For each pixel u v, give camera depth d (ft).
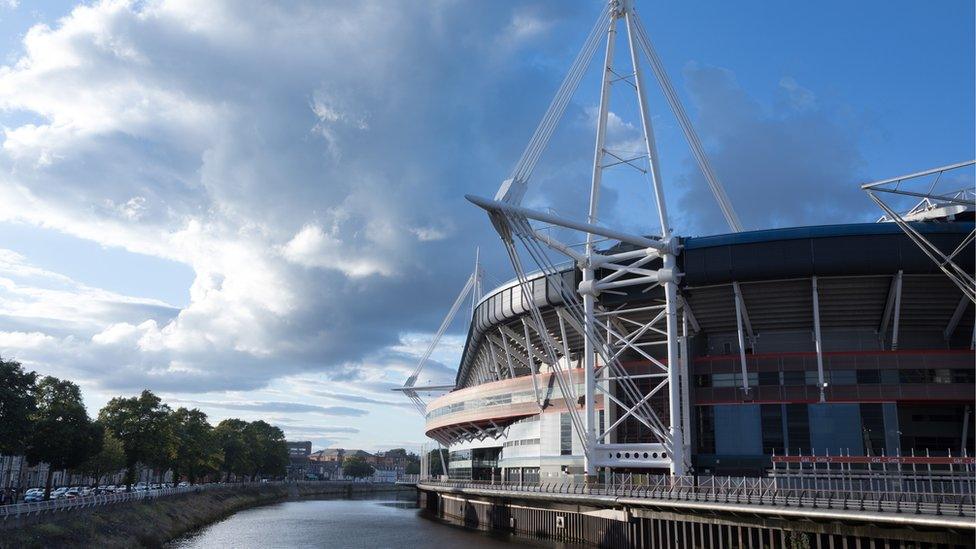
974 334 226.99
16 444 191.11
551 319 284.00
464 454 396.78
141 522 231.91
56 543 157.99
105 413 328.29
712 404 237.86
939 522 122.93
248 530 294.46
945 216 226.17
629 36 247.50
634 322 252.01
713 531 172.96
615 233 222.28
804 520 150.30
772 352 252.01
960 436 230.27
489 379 397.19
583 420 267.59
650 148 237.66
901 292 225.15
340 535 274.57
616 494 206.18
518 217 207.51
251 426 627.46
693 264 227.40
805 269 219.00
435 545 236.84
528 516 273.75
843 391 227.61
